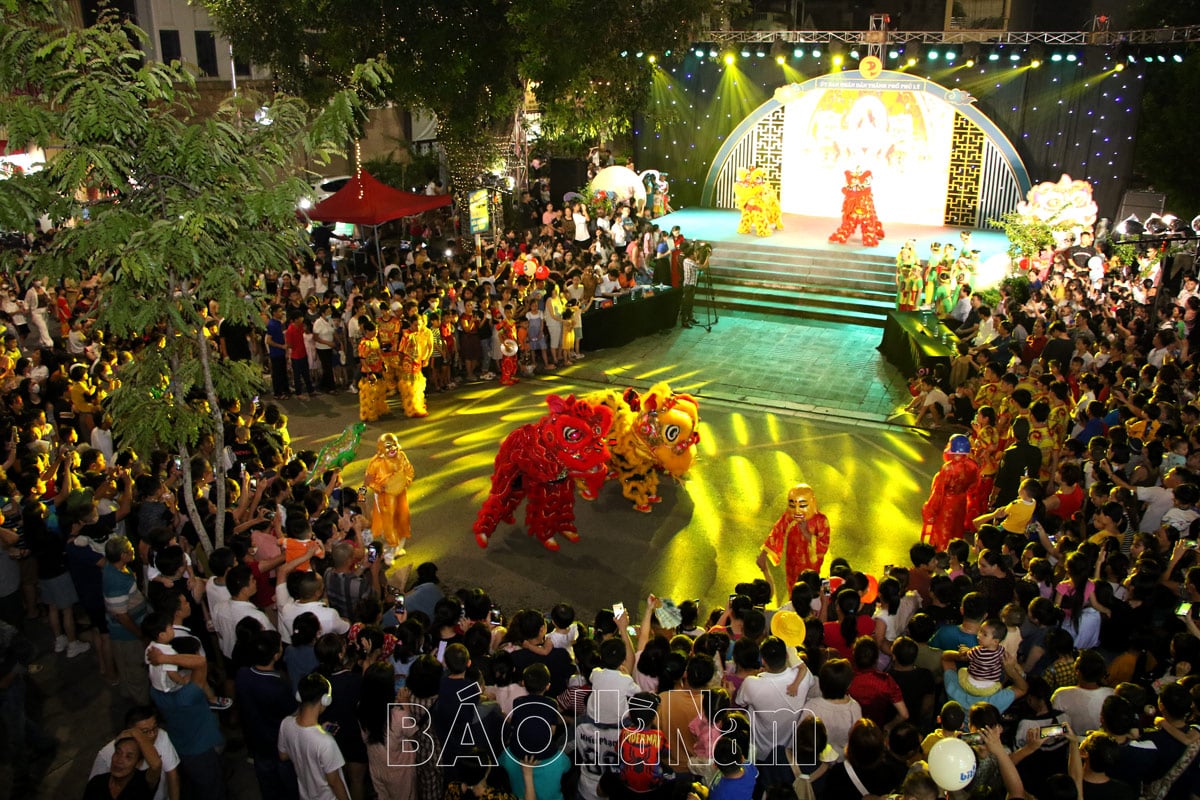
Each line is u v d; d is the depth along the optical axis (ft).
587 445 35.24
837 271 73.87
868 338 66.28
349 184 65.57
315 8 71.10
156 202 24.85
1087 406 38.19
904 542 38.11
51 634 30.58
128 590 24.98
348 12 71.20
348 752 21.34
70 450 32.94
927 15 100.37
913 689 21.13
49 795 23.70
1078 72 78.54
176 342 26.21
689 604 25.05
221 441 27.27
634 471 39.91
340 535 28.25
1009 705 20.61
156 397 25.85
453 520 39.58
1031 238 68.33
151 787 19.20
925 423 50.60
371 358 49.34
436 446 47.24
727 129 91.45
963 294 58.54
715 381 57.36
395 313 50.03
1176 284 58.65
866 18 101.65
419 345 49.85
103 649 27.68
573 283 60.39
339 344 55.42
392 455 35.17
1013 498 34.37
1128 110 78.13
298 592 23.53
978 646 20.84
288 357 53.88
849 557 36.96
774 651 19.79
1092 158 80.33
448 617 22.71
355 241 78.38
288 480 31.86
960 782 16.40
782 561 36.50
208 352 26.76
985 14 98.63
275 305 53.21
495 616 26.50
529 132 100.12
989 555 26.03
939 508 34.58
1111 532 28.04
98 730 26.11
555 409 35.88
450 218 88.79
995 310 56.34
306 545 26.37
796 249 76.64
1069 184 69.05
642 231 75.25
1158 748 18.45
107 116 22.68
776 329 68.39
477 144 81.10
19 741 23.43
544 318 58.13
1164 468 31.83
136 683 25.77
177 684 20.93
